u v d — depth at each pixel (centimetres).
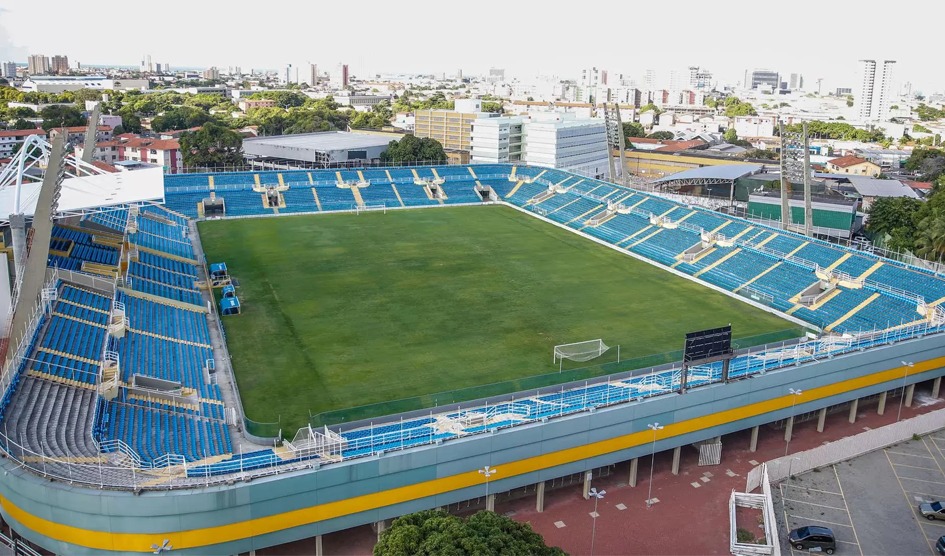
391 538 4431
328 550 5609
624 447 6569
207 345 8544
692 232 13188
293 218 15112
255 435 6425
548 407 6681
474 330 9275
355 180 17150
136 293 9106
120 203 8012
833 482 6631
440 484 5847
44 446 5325
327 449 5809
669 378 7344
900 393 8512
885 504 6288
